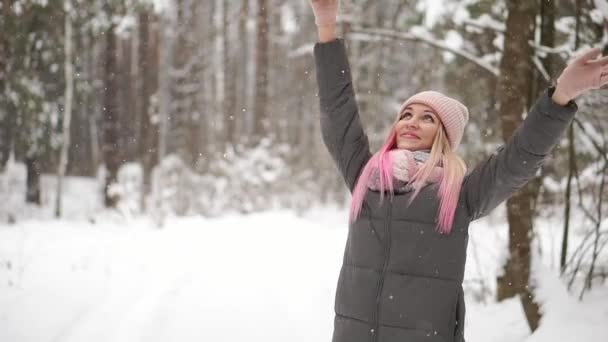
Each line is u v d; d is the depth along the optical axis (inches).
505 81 171.9
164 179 588.7
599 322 140.9
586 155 204.2
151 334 165.3
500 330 162.9
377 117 487.2
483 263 231.8
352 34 233.1
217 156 617.3
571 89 68.0
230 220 391.5
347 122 88.3
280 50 861.8
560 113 69.1
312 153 805.9
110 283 217.6
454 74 294.0
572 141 167.2
